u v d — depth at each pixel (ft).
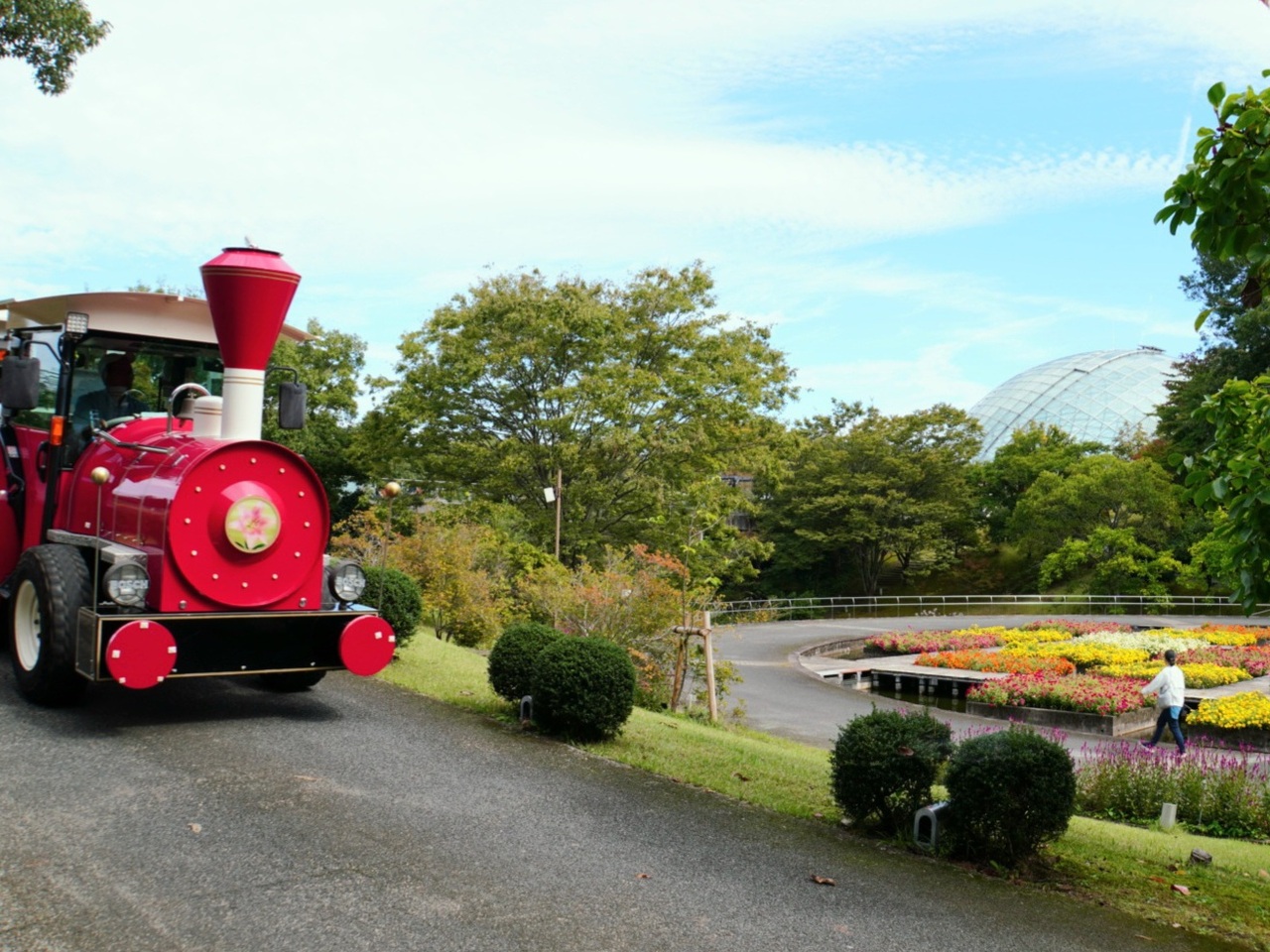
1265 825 33.63
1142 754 38.01
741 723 50.06
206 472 24.20
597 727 27.81
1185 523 142.00
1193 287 157.89
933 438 157.79
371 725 26.73
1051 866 21.88
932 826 21.90
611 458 85.51
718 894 17.98
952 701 70.28
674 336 88.02
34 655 25.34
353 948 14.58
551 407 86.48
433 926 15.48
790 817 23.38
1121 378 232.12
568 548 83.92
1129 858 24.16
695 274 91.30
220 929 14.75
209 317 28.89
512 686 29.58
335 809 20.03
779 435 97.66
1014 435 185.57
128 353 28.68
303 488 25.71
